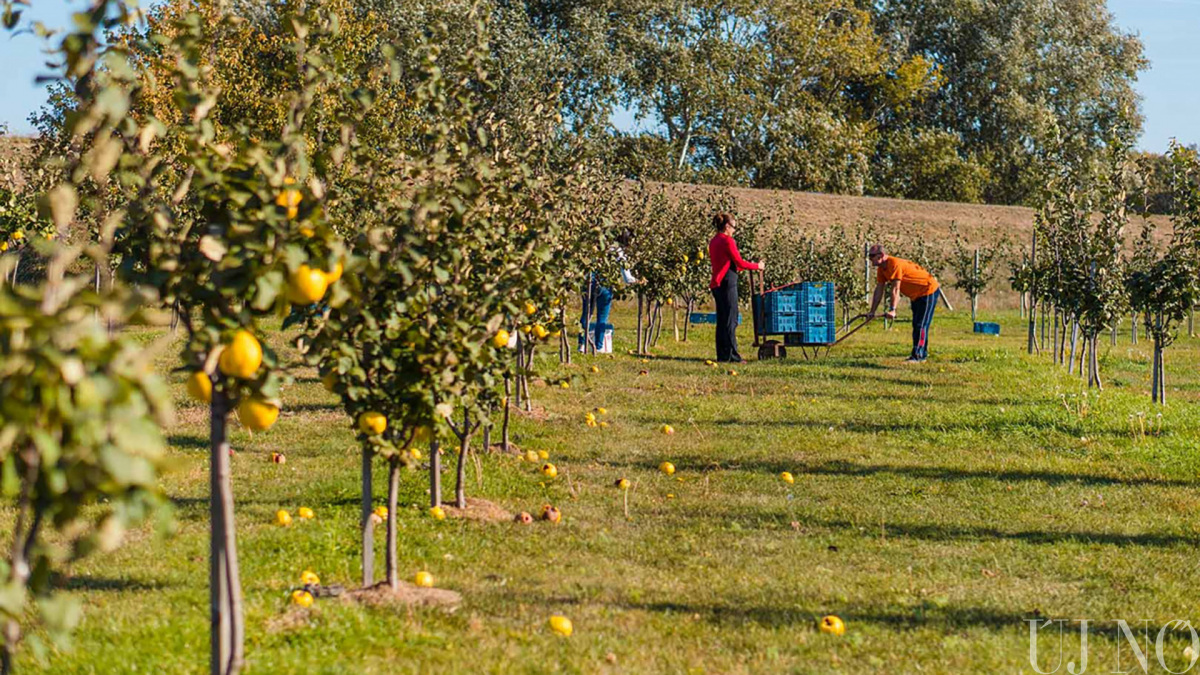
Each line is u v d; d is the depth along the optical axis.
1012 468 15.20
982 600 9.52
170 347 25.33
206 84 6.77
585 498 13.02
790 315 28.17
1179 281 21.44
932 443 17.03
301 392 20.36
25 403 3.96
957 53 107.69
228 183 6.02
